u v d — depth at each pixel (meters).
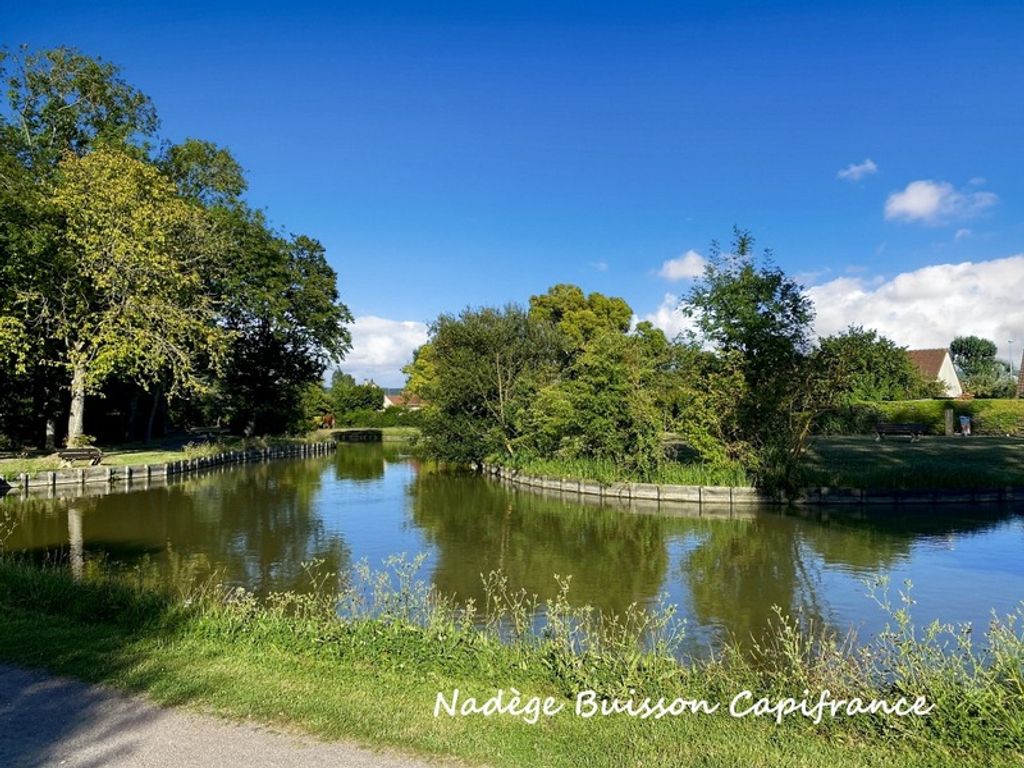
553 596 10.13
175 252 27.42
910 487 18.56
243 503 20.16
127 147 29.59
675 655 7.61
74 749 4.11
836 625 8.60
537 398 26.50
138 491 22.69
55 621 6.80
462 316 30.31
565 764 4.05
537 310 58.06
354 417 69.44
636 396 21.33
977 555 12.16
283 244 40.31
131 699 4.89
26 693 4.98
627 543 14.12
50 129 29.08
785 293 20.27
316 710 4.73
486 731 4.50
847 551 12.66
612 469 21.70
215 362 30.56
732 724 4.75
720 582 10.80
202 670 5.47
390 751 4.17
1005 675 4.82
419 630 6.29
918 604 9.22
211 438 39.25
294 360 42.31
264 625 6.55
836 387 19.20
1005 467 21.47
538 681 5.56
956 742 4.36
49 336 25.91
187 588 10.34
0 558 9.27
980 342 74.69
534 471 24.75
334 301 43.00
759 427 19.69
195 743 4.21
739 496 18.97
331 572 11.56
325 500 20.91
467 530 15.78
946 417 37.19
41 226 23.02
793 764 4.08
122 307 25.36
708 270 20.53
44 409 31.34
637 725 4.70
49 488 22.59
